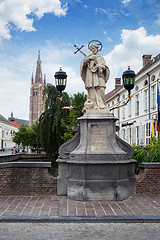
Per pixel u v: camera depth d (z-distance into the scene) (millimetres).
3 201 7172
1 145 73000
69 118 25516
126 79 8953
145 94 28578
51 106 25594
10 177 7992
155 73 25344
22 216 5809
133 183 8211
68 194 7609
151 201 7277
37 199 7453
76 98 27031
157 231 5172
